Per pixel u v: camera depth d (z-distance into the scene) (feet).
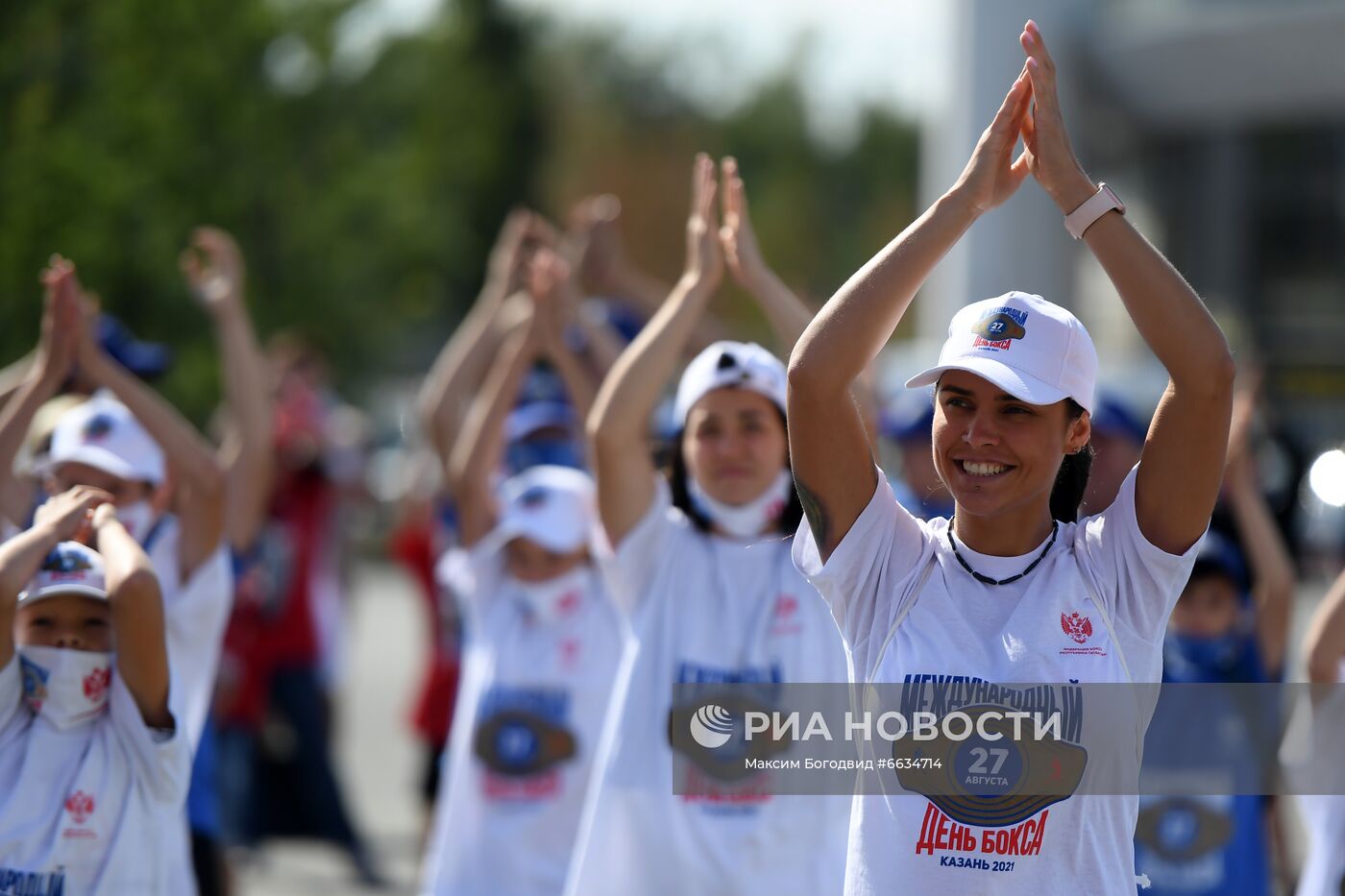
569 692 26.32
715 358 21.94
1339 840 21.02
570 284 28.40
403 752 53.83
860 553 15.80
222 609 22.74
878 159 192.95
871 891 15.26
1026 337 15.24
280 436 41.09
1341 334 143.74
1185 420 14.87
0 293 61.82
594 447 21.76
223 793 39.24
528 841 25.94
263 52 82.38
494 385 28.22
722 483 21.75
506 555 27.25
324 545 41.78
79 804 18.78
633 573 21.99
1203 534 15.14
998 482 15.21
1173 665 26.55
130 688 18.92
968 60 106.42
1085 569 15.39
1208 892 25.76
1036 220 108.99
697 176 21.93
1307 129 142.41
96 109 68.49
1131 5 124.06
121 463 22.18
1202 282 151.02
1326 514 82.17
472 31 178.60
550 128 184.96
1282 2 118.52
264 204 87.35
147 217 71.26
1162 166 152.05
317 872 39.22
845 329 15.28
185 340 74.64
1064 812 15.01
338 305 96.07
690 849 21.07
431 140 108.58
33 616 19.03
